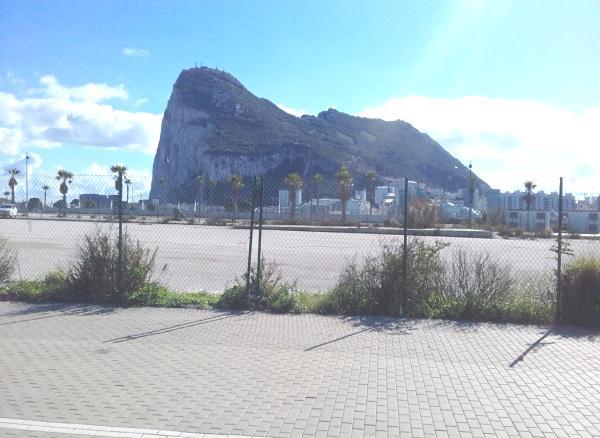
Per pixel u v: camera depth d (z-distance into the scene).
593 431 4.74
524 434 4.66
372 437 4.56
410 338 8.00
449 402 5.38
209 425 4.74
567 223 47.53
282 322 8.98
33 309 9.82
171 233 36.94
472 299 9.51
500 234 43.31
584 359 6.97
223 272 16.08
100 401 5.28
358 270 12.40
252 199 10.38
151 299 10.36
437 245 10.33
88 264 10.69
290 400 5.37
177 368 6.36
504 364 6.71
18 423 4.72
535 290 9.89
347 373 6.25
